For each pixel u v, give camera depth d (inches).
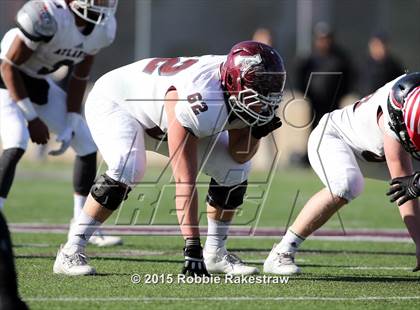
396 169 628.1
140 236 956.0
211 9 2605.8
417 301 575.5
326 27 1755.7
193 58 657.6
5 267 448.5
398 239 970.7
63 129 833.5
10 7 2532.0
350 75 1758.1
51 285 609.6
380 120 643.5
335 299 577.0
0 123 772.0
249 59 609.6
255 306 548.4
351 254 840.3
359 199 1473.9
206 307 542.6
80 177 836.0
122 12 2561.5
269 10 2596.0
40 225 1040.2
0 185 753.0
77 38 783.1
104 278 646.5
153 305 545.6
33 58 798.5
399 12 2518.5
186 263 636.7
